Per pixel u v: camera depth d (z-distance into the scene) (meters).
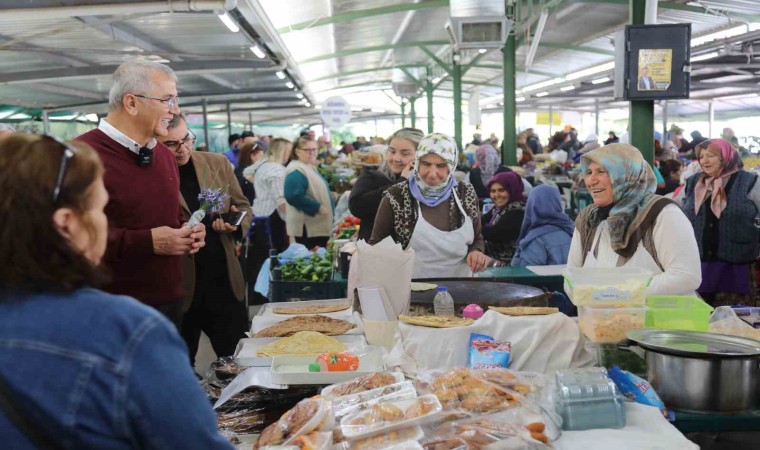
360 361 2.55
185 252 3.09
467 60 19.39
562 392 2.08
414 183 3.74
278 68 11.06
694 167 8.43
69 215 1.21
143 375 1.17
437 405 1.94
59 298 1.20
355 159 13.29
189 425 1.19
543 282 4.12
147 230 2.90
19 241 1.17
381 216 3.76
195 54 10.57
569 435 2.00
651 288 2.80
